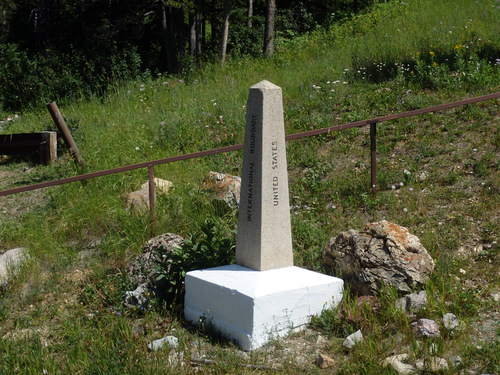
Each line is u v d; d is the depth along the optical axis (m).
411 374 4.31
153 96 14.56
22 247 7.80
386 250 5.60
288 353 4.93
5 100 17.08
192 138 11.00
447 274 5.73
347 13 26.25
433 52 13.15
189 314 5.69
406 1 22.05
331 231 7.15
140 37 27.88
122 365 4.78
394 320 5.04
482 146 8.20
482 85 10.57
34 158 11.83
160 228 7.64
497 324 4.93
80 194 9.11
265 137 5.52
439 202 7.26
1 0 33.03
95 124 12.74
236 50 21.12
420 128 9.30
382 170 8.35
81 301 6.45
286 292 5.21
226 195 7.88
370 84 12.16
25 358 5.16
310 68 14.79
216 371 4.65
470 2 19.31
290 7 30.70
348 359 4.70
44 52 21.22
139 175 9.51
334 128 7.59
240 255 5.81
